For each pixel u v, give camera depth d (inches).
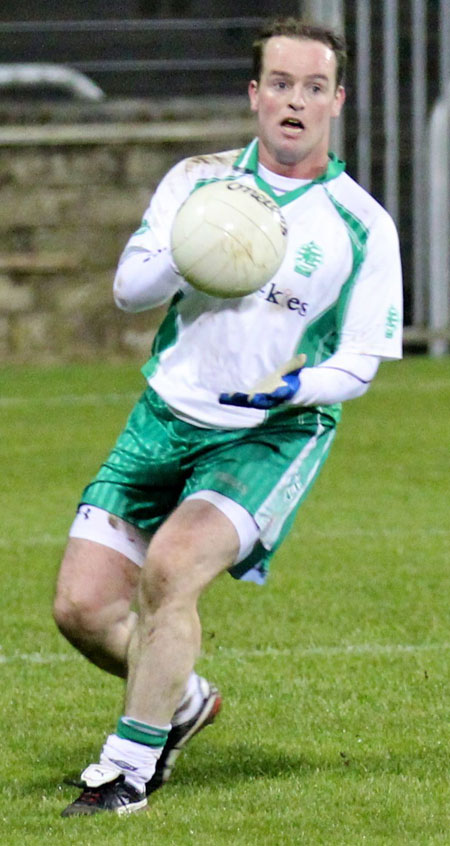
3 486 1307.8
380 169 2368.4
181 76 2694.4
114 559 546.9
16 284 2343.8
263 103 541.6
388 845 489.1
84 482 1325.0
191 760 601.9
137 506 553.3
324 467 1385.3
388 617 858.1
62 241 2354.8
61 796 551.8
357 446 1499.8
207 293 522.3
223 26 2399.1
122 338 2361.0
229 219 511.8
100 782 525.0
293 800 541.6
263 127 542.9
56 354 2354.8
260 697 697.0
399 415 1711.4
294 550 1045.8
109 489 552.7
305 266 537.0
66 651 793.6
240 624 845.2
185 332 547.5
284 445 544.4
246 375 539.2
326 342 552.1
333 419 564.1
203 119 2381.9
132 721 522.9
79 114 2352.4
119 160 2361.0
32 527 1138.0
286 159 542.3
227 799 544.4
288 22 546.0
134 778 526.9
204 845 489.4
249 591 927.7
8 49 2714.1
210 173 556.1
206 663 761.6
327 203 546.3
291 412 546.6
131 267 538.9
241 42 2687.0
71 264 2351.1
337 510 1187.3
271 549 547.5
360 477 1332.4
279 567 994.1
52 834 502.9
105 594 544.1
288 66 535.2
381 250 549.0
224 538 519.5
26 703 692.1
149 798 548.1
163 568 513.0
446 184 2298.2
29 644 806.5
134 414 561.6
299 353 542.9
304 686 714.8
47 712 678.5
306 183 546.9
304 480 550.3
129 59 2721.5
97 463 1418.6
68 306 2352.4
